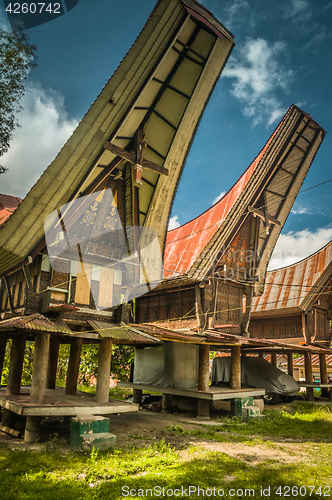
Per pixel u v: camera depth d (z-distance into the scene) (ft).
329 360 94.89
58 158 24.93
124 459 22.18
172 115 31.45
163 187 33.76
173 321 53.11
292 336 68.74
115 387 70.08
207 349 42.70
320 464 23.47
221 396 40.22
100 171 29.55
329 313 75.00
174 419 39.34
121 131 28.89
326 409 51.16
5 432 28.37
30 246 29.27
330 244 70.74
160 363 48.29
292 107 48.39
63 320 29.09
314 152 55.72
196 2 25.03
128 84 25.41
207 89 30.86
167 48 25.90
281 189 55.88
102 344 30.01
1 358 35.58
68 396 31.53
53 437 27.04
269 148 47.70
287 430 35.76
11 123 18.66
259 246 56.54
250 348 64.69
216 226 50.78
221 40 28.63
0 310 36.55
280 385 56.54
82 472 19.74
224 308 52.34
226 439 29.99
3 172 20.88
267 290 75.51
